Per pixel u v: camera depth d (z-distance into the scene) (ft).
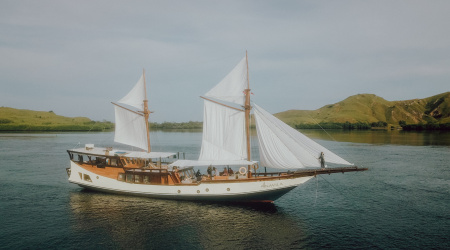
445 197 130.11
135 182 125.90
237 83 121.70
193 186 118.52
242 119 120.78
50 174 182.29
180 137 550.77
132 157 128.06
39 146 352.08
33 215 109.40
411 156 253.44
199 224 101.09
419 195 133.69
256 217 107.86
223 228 98.07
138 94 139.64
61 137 528.22
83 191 140.67
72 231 95.14
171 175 121.49
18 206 119.44
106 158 133.18
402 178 167.63
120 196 130.62
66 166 212.02
